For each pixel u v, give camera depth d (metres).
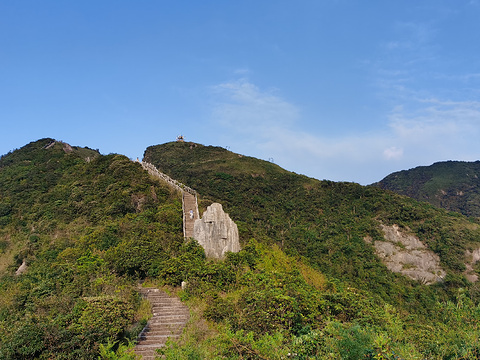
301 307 16.86
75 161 50.78
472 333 10.45
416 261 53.09
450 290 46.41
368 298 19.58
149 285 22.92
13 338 12.84
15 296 21.22
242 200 66.31
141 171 43.34
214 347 12.91
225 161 88.50
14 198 42.34
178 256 24.80
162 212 34.59
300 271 29.61
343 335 10.35
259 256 27.25
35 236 33.56
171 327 16.75
